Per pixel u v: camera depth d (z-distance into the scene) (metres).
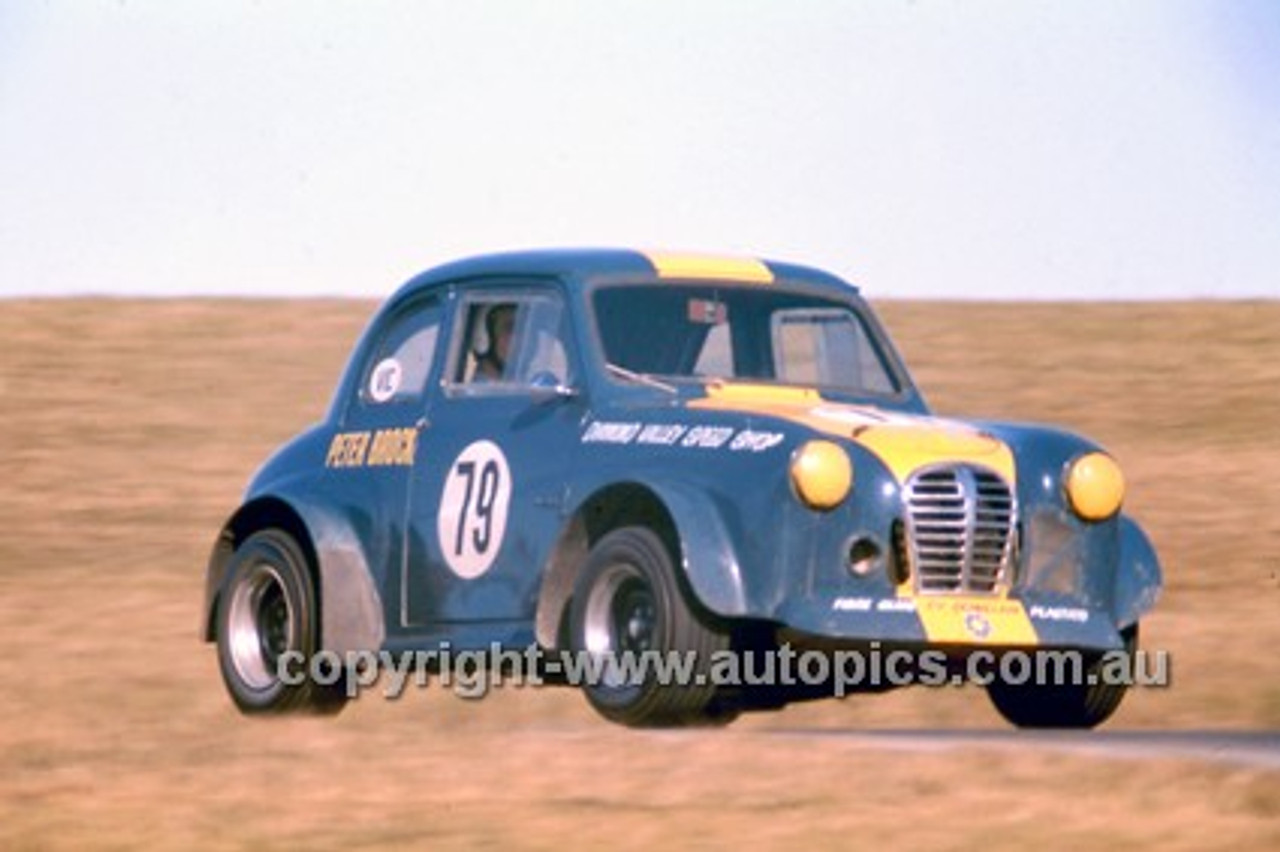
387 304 43.56
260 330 106.69
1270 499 76.88
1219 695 46.31
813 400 41.12
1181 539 71.62
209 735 37.50
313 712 42.28
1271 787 29.52
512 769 32.50
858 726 43.53
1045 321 106.69
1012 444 38.75
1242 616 60.31
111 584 66.81
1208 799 29.58
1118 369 98.31
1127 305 109.69
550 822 28.61
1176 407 92.00
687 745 34.00
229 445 88.69
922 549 37.47
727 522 37.06
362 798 30.59
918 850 26.73
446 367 41.84
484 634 39.94
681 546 36.72
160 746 35.97
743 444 37.56
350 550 41.81
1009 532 38.03
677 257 41.97
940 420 39.66
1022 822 28.17
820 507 36.84
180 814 29.52
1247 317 106.50
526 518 39.50
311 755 34.47
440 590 40.72
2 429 89.50
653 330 40.69
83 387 96.56
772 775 31.56
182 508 79.12
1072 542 38.66
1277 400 92.44
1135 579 39.69
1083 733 39.91
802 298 42.38
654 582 37.28
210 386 97.31
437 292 42.66
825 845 27.02
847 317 42.75
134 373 98.94
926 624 37.19
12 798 30.83
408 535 41.34
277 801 30.41
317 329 107.19
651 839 27.48
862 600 37.09
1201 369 97.88
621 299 40.78
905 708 45.06
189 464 85.62
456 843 27.45
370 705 44.38
